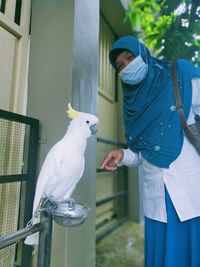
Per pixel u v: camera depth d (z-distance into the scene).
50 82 1.25
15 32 1.23
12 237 0.59
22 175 1.10
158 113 1.02
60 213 0.65
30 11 1.34
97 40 1.57
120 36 2.85
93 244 1.43
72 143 0.81
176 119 0.98
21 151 1.16
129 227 2.62
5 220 1.09
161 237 1.00
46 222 0.69
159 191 1.00
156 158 1.00
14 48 1.23
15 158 1.13
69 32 1.25
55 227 1.15
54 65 1.26
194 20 1.42
